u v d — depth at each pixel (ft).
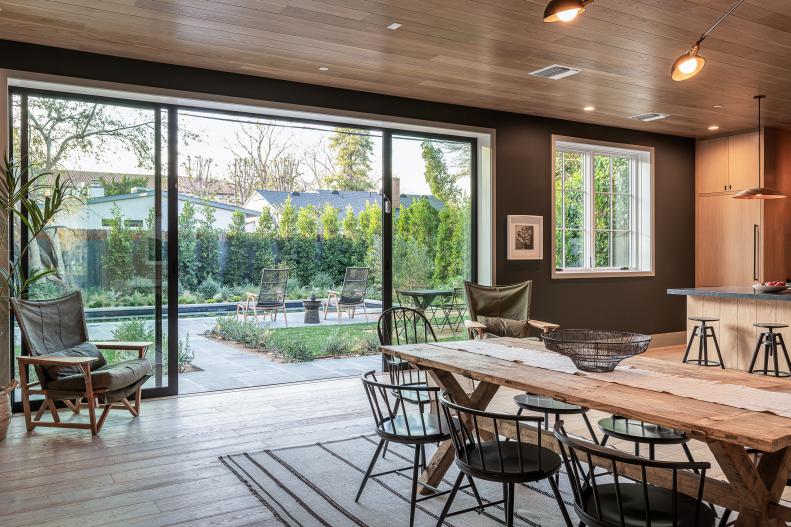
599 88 18.03
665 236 25.43
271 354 18.63
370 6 11.93
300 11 12.17
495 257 21.01
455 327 21.07
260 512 9.14
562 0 8.36
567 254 23.40
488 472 7.36
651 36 13.57
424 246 20.49
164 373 16.39
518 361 9.61
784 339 18.22
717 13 12.25
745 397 7.02
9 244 14.38
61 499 9.59
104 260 15.62
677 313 25.86
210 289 17.44
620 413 6.61
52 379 13.17
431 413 10.57
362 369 19.56
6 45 13.98
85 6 11.92
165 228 16.31
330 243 19.15
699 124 23.35
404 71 16.33
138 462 11.31
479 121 20.65
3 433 12.61
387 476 10.69
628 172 25.18
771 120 22.58
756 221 24.08
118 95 15.43
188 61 15.47
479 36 13.56
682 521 6.11
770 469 6.39
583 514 6.35
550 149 22.27
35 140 14.82
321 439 12.75
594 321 23.47
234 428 13.52
